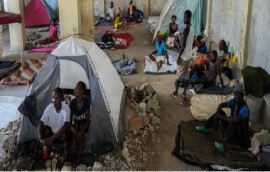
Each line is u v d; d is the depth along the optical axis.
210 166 5.99
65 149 5.93
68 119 5.91
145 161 6.24
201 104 7.89
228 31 10.16
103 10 17.12
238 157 6.14
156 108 7.73
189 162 6.16
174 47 12.23
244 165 5.93
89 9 10.67
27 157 6.05
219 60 8.51
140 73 10.37
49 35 14.18
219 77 8.56
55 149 6.00
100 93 6.23
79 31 9.95
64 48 6.60
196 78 8.52
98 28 15.55
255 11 8.31
